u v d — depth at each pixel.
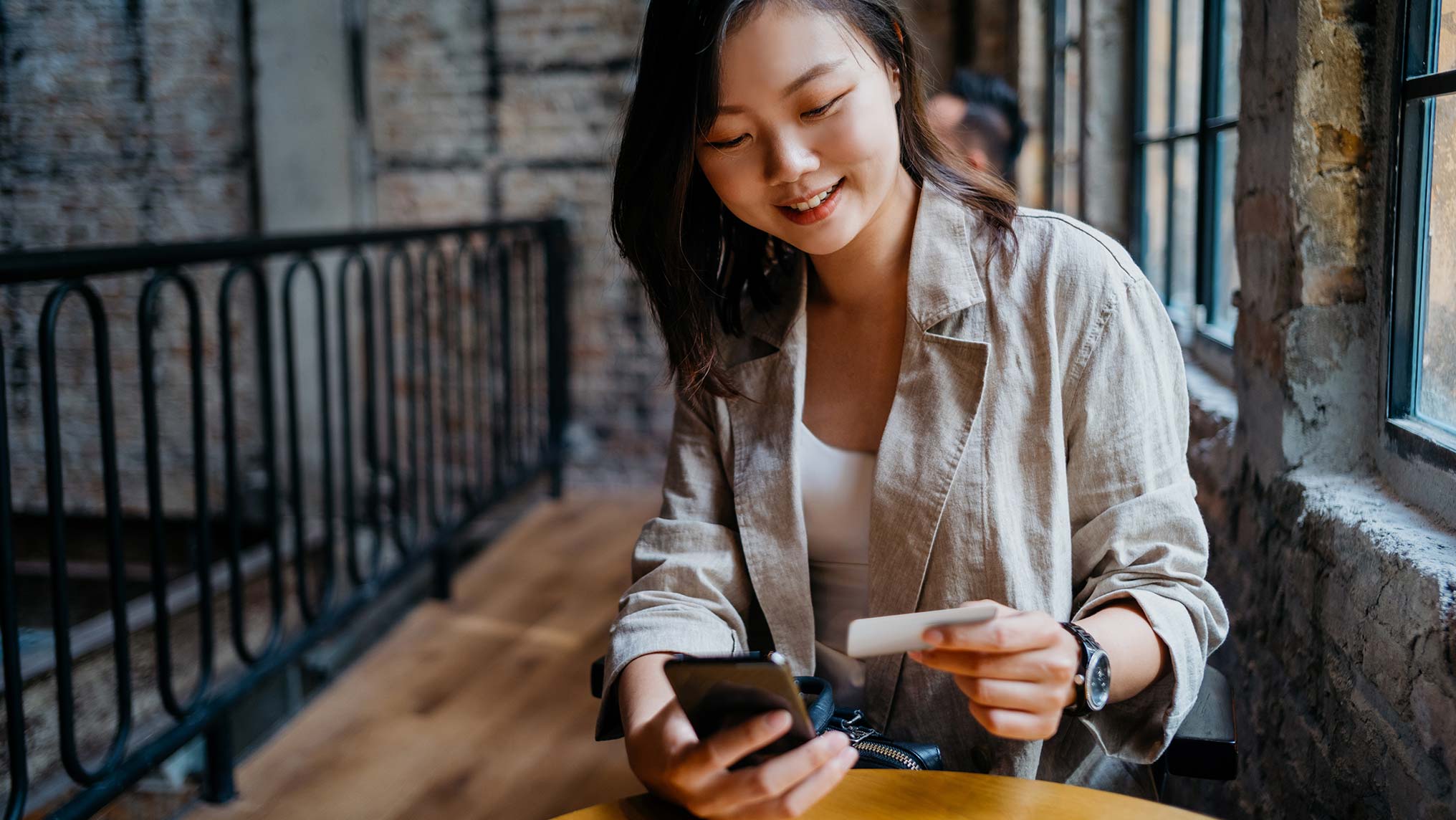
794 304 1.29
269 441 2.54
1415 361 1.36
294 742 2.55
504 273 3.92
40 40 4.56
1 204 4.69
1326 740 1.32
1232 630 1.73
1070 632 0.98
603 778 2.36
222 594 3.46
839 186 1.09
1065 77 3.23
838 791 0.99
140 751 2.01
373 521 3.02
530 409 4.26
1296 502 1.43
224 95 4.52
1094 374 1.15
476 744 2.53
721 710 0.89
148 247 2.01
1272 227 1.54
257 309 2.48
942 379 1.18
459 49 4.43
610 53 4.36
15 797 1.72
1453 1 1.21
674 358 1.29
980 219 1.21
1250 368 1.66
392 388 3.14
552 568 3.74
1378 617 1.17
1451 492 1.21
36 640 2.98
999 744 1.18
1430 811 1.06
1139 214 2.84
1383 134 1.40
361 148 4.52
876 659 1.23
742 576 1.29
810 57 1.02
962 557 1.16
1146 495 1.14
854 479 1.24
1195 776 1.09
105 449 1.94
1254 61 1.63
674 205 1.16
